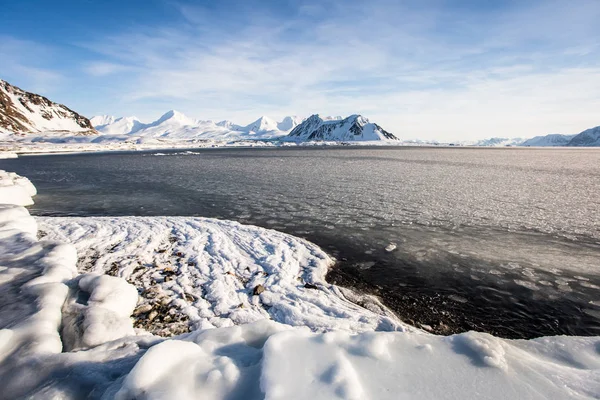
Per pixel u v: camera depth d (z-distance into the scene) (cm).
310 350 308
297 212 1591
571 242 1132
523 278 854
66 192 2184
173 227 1210
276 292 730
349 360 299
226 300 688
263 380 265
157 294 704
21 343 360
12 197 1667
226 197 1992
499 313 691
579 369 291
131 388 256
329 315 637
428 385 270
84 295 549
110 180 2803
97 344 394
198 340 350
